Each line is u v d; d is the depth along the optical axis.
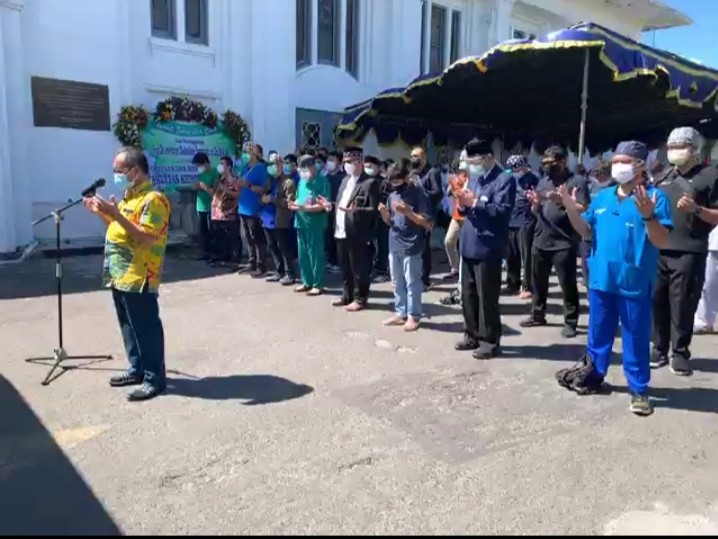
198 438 4.02
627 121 15.00
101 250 11.12
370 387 4.96
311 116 14.63
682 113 13.27
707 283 6.61
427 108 12.88
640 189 4.10
